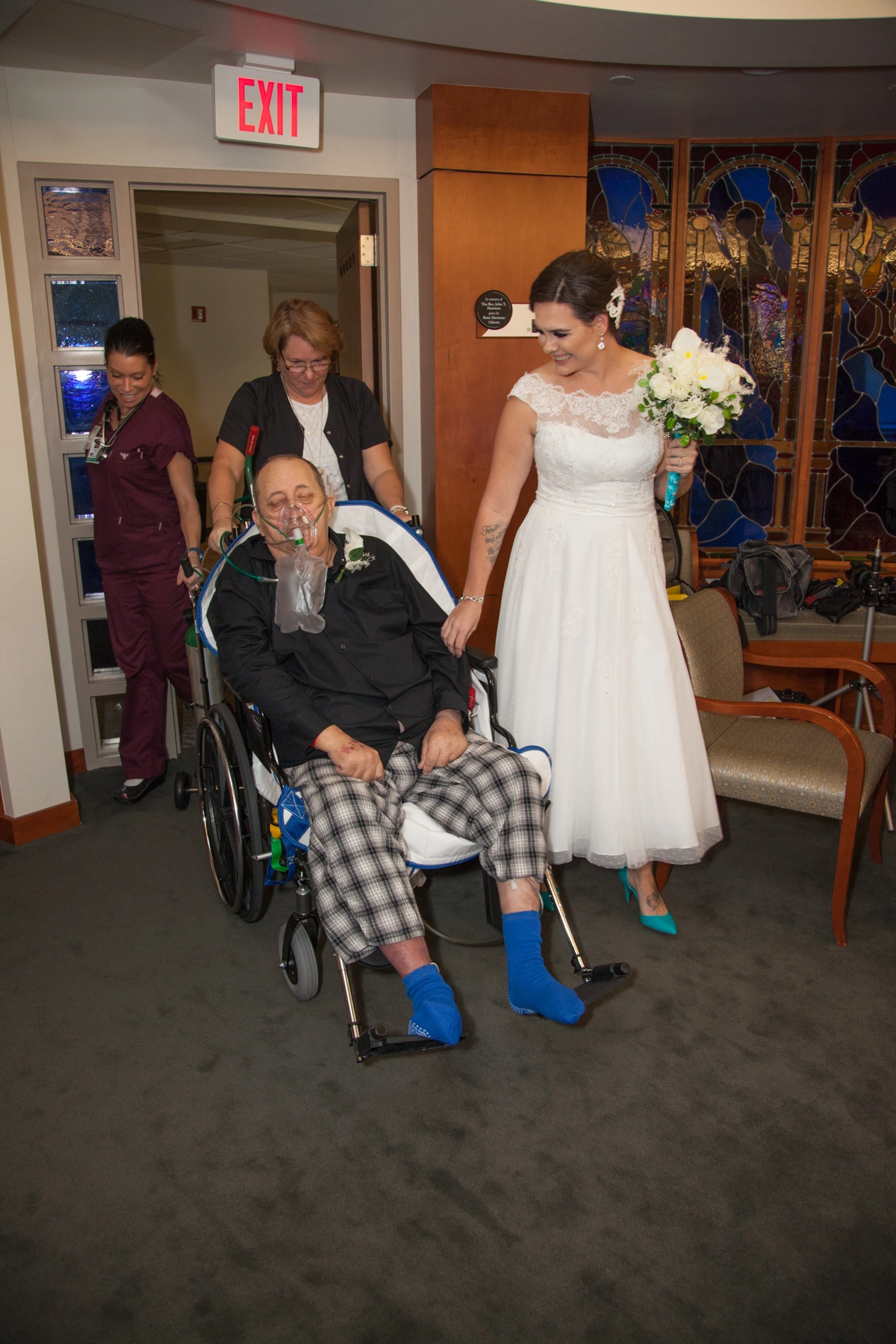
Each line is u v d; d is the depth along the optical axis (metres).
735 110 3.67
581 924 2.57
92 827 3.20
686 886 2.78
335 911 1.90
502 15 2.74
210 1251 1.58
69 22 2.75
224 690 2.70
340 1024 2.18
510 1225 1.62
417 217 3.72
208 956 2.45
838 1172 1.73
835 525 4.32
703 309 4.20
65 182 3.26
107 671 3.64
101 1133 1.84
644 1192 1.69
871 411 4.20
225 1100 1.93
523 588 2.38
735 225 4.12
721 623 2.86
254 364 9.48
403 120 3.63
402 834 2.03
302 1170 1.75
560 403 2.20
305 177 3.57
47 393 3.34
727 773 2.52
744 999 2.24
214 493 2.60
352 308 4.02
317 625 2.11
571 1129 1.84
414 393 3.89
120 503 3.14
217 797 2.57
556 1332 1.43
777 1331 1.43
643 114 3.73
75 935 2.54
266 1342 1.42
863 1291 1.50
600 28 2.84
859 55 3.07
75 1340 1.42
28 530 2.92
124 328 2.97
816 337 4.16
